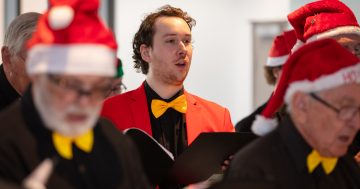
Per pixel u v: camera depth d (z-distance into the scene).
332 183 3.29
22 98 2.88
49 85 2.71
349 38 4.62
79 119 2.74
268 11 8.70
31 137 2.78
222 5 8.75
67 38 2.73
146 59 4.64
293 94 3.22
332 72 3.16
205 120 4.56
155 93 4.52
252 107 8.81
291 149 3.21
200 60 8.82
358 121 3.17
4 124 2.77
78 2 2.78
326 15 4.68
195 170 3.97
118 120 4.41
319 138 3.19
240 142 3.98
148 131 4.41
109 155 2.93
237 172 3.15
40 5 6.52
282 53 5.77
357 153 4.42
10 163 2.71
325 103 3.15
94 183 2.86
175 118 4.50
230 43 8.80
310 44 3.26
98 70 2.73
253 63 8.77
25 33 4.01
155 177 3.95
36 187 2.40
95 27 2.81
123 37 8.68
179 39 4.50
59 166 2.78
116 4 8.69
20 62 4.04
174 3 8.73
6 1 6.41
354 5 7.56
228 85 8.84
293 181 3.18
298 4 8.55
